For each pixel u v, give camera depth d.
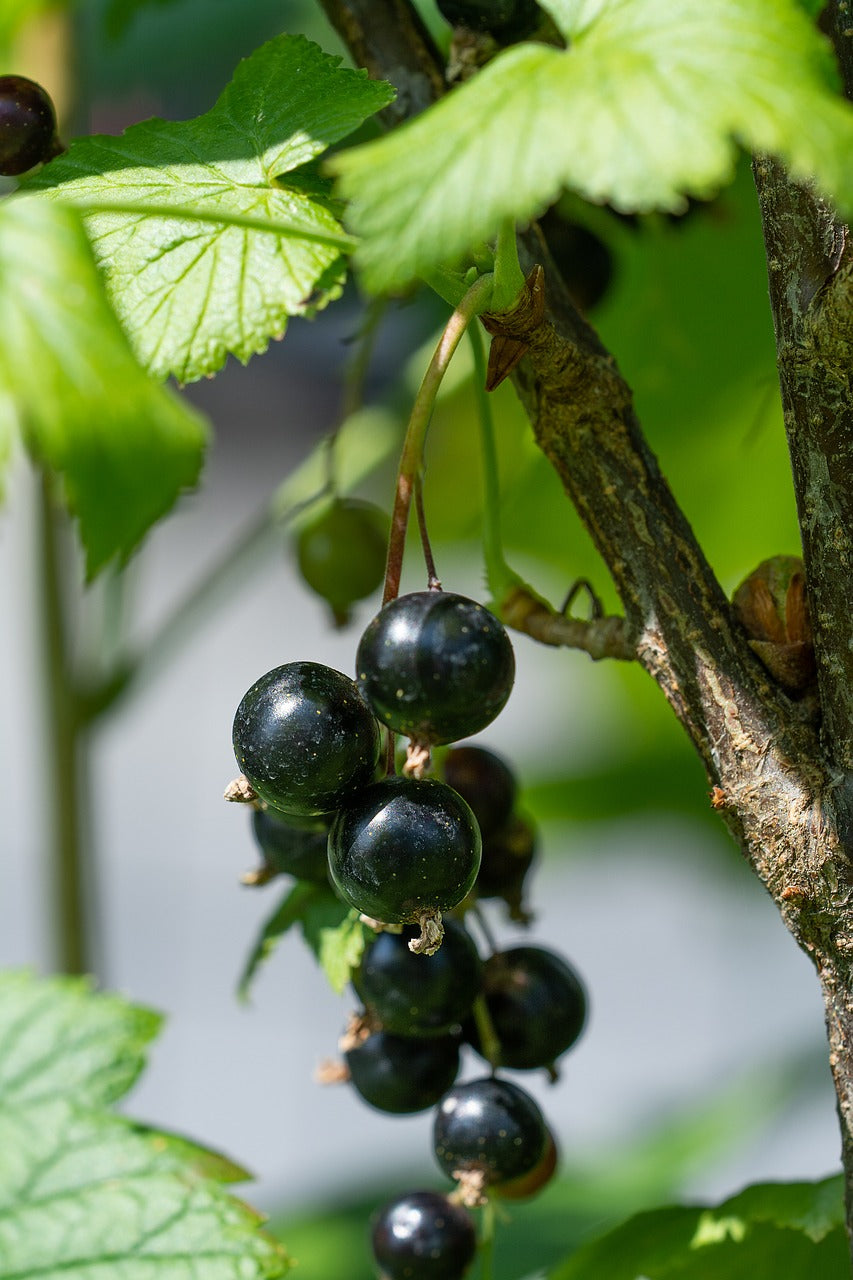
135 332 0.40
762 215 0.40
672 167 0.38
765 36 0.38
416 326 0.52
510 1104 0.41
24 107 0.41
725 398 0.49
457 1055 0.42
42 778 0.52
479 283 0.39
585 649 0.41
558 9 0.39
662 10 0.38
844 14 0.39
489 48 0.41
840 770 0.40
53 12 0.51
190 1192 0.43
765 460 0.51
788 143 0.38
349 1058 0.42
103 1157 0.43
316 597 0.46
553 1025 0.42
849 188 0.37
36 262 0.38
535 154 0.38
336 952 0.41
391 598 0.39
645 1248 0.42
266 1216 0.43
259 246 0.40
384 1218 0.42
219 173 0.41
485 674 0.39
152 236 0.40
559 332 0.41
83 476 0.38
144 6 0.48
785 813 0.40
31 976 0.45
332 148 0.46
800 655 0.40
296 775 0.39
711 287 0.47
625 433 0.40
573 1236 0.53
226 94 0.41
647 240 0.46
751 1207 0.42
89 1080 0.44
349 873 0.39
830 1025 0.40
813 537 0.40
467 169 0.38
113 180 0.41
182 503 0.52
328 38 0.51
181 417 0.38
